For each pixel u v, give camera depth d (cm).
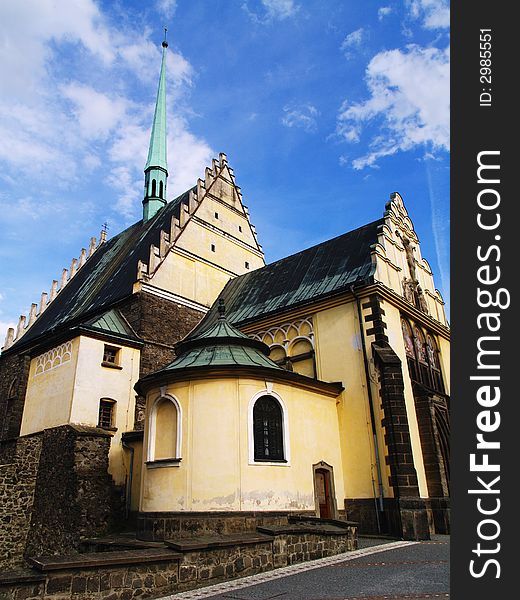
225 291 3650
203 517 1714
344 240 3077
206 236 3709
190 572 1202
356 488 2177
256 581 1204
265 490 1798
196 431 1842
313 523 1741
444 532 2125
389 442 2111
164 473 1861
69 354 2598
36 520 2283
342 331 2503
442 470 2256
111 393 2612
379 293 2438
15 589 937
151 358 2912
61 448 2311
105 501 2214
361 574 1204
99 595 1038
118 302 3170
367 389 2289
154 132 4906
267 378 1973
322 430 2188
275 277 3306
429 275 3278
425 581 1086
